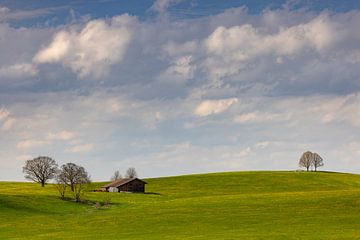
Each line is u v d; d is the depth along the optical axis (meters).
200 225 88.19
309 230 78.56
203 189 183.00
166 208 111.06
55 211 118.25
